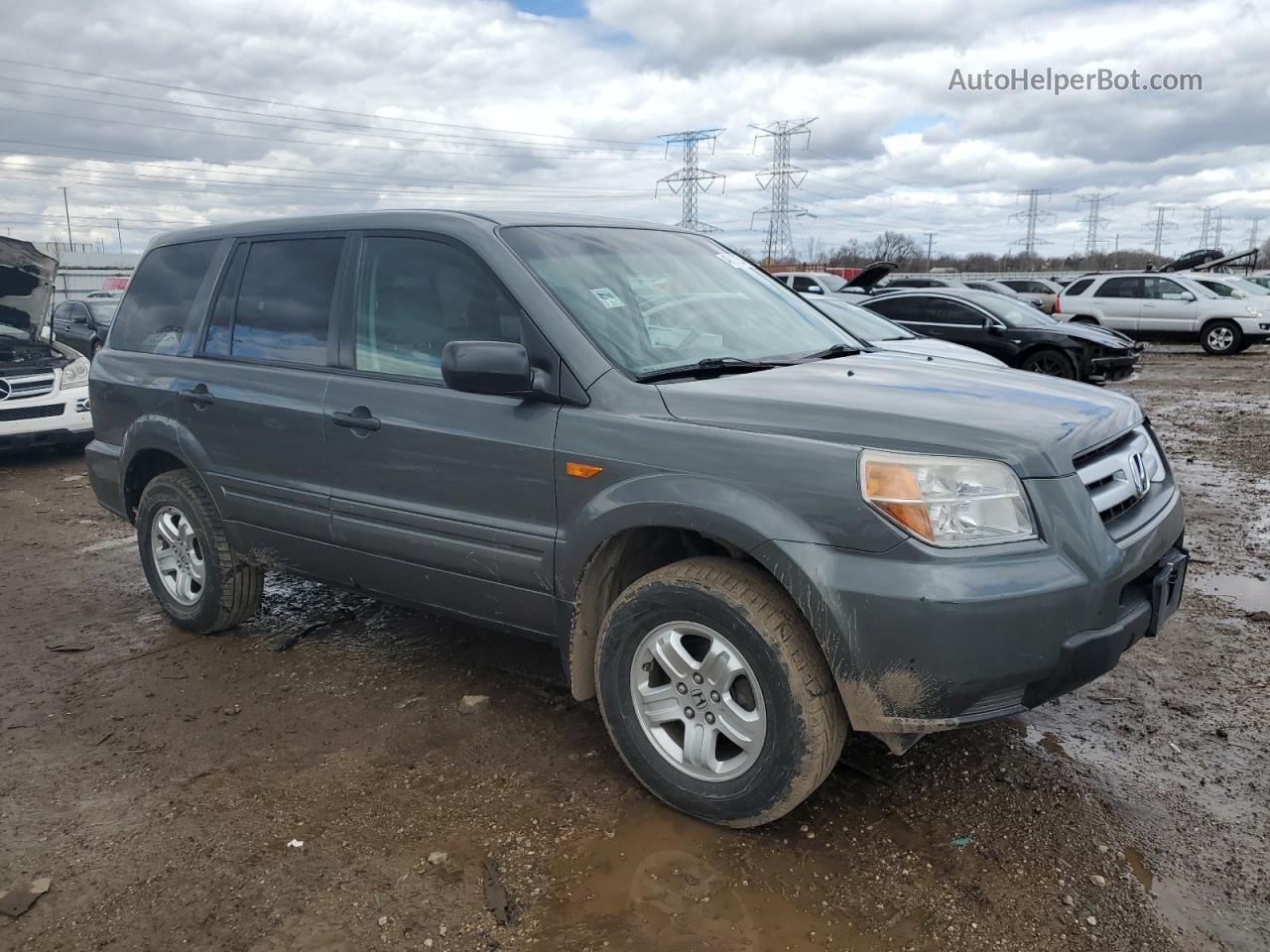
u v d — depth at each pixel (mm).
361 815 3033
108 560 6047
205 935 2498
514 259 3344
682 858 2777
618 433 2945
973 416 2705
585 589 3098
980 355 7488
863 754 3352
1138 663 4141
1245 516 6762
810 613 2580
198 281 4469
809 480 2602
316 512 3828
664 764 2975
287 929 2514
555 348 3137
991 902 2566
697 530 2758
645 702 3012
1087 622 2562
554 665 4164
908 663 2484
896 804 3039
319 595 5207
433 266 3553
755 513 2652
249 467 4078
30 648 4555
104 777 3312
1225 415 12156
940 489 2508
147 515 4633
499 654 4297
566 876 2711
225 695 3959
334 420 3668
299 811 3061
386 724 3652
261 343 4098
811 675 2656
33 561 6070
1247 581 5273
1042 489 2555
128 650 4500
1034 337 12922
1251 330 20703
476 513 3307
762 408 2824
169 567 4684
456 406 3328
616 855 2801
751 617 2686
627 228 3998
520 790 3160
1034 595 2467
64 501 7914
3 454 9398
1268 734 3508
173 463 4703
